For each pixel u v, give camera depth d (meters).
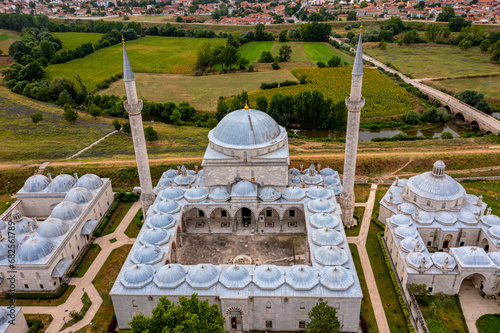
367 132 167.00
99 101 194.12
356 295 60.09
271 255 82.06
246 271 65.44
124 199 105.50
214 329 51.19
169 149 137.88
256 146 86.06
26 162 124.19
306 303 61.72
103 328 64.94
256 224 89.50
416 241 72.50
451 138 147.38
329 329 56.06
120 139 150.62
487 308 66.75
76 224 83.06
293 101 173.50
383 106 185.38
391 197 90.31
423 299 67.88
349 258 68.69
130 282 63.62
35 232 80.75
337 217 80.38
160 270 64.94
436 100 187.12
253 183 88.94
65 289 73.75
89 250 85.62
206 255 82.56
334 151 132.00
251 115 89.31
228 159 86.31
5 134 153.12
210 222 94.38
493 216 80.00
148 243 73.62
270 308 62.75
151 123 175.38
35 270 71.12
